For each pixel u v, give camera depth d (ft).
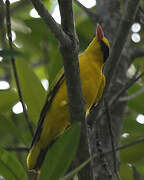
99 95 30.89
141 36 39.40
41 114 27.40
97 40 31.99
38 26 38.14
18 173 22.75
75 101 22.12
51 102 28.40
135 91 34.63
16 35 38.96
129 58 34.50
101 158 27.17
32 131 26.20
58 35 20.26
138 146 30.76
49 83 27.40
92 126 28.63
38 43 39.14
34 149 26.63
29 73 27.30
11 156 22.88
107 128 30.76
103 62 31.71
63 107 28.30
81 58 30.60
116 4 34.83
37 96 27.50
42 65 42.68
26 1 38.58
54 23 19.95
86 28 39.14
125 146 27.17
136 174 33.83
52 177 20.31
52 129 28.43
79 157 22.45
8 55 17.24
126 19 27.99
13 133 26.89
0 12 25.11
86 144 22.34
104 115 31.07
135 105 33.37
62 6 20.47
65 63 21.29
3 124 26.68
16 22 38.73
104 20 34.40
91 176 22.61
